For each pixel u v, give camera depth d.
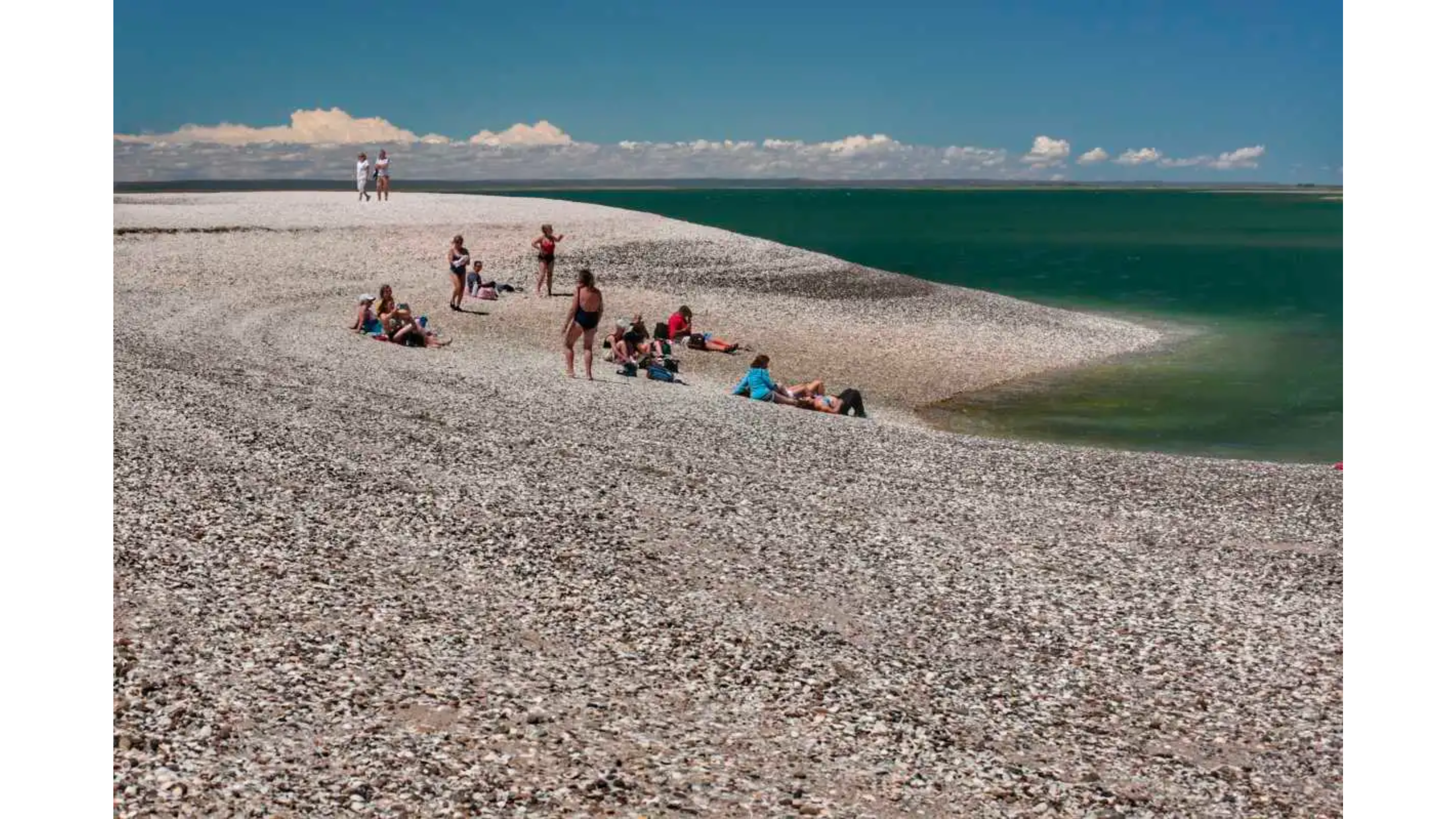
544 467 14.34
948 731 7.64
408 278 35.97
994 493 15.09
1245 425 23.81
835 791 6.54
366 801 5.81
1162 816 6.67
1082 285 53.56
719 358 28.50
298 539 10.52
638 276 39.19
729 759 6.84
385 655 7.99
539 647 8.52
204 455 13.23
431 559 10.38
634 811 5.99
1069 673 8.98
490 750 6.60
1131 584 11.42
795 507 13.45
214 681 7.19
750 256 44.69
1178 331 37.88
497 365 23.48
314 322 27.09
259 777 5.98
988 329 35.25
